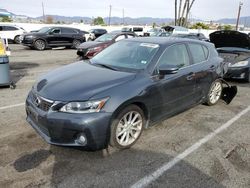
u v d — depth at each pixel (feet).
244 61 26.14
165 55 14.21
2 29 67.97
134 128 12.68
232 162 11.73
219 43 29.19
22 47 61.72
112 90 11.38
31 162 11.09
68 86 11.65
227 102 19.85
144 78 12.74
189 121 16.20
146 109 12.85
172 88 14.15
